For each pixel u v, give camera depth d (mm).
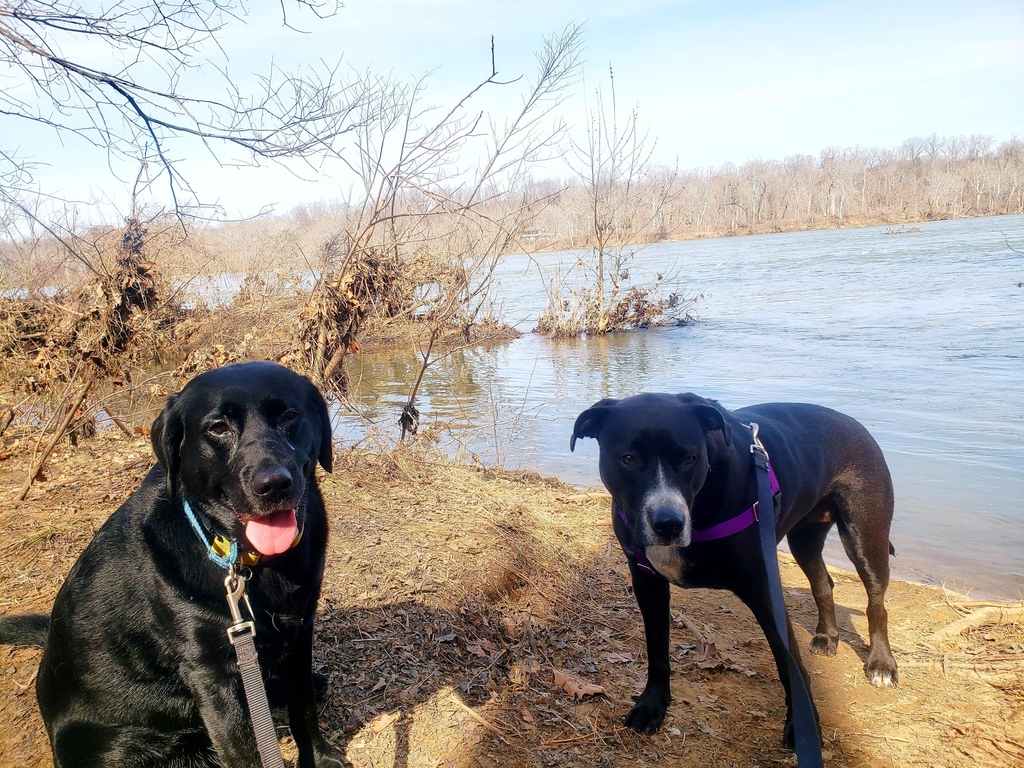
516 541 1875
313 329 2572
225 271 5523
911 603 1810
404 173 2594
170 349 4367
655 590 1285
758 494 1189
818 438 1410
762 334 6484
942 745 1247
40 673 1089
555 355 6207
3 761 1136
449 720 1265
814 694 1413
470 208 2738
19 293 4504
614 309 7770
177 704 1026
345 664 1371
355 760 1178
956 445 2994
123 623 997
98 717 1017
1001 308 6660
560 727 1280
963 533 2199
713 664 1487
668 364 5363
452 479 2404
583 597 1739
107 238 3287
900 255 13680
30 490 2172
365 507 2076
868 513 1437
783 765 1208
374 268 2641
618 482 1231
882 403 3719
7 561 1680
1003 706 1352
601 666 1467
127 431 2844
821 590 1569
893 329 6074
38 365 2684
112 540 1045
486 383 5074
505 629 1547
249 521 921
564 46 2738
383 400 4594
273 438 953
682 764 1208
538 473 2941
